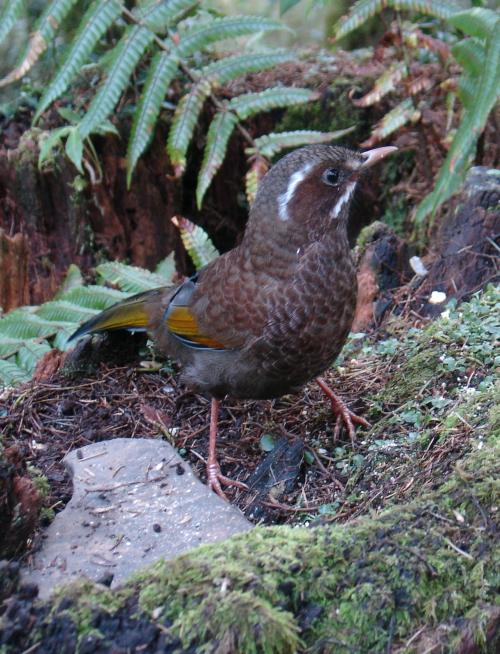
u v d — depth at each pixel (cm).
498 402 404
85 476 417
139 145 637
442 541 312
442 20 681
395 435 438
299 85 755
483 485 329
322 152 439
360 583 301
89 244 723
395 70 679
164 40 692
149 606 293
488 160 671
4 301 699
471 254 567
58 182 704
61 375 550
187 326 465
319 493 427
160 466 421
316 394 505
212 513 385
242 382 456
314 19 912
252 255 439
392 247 610
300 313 430
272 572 301
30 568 348
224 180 771
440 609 298
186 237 636
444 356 474
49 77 741
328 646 290
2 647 284
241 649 280
